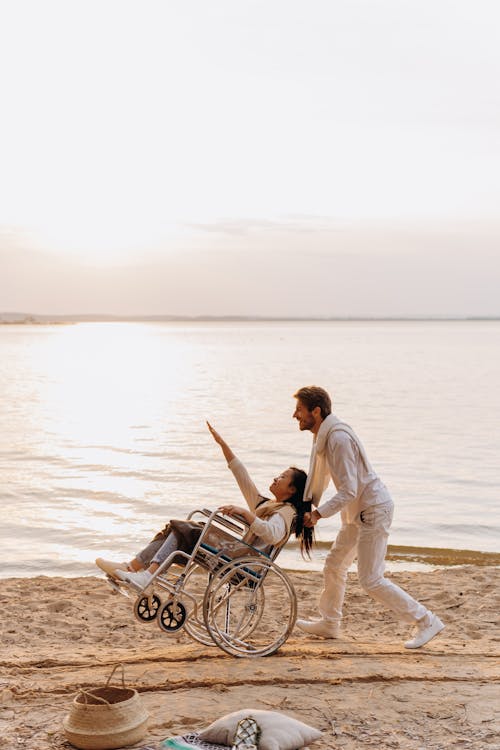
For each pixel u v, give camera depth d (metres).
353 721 4.56
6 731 4.40
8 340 195.50
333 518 14.51
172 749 4.07
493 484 18.56
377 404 38.97
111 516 15.16
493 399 41.69
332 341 164.50
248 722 4.10
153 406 39.69
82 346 147.12
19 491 17.75
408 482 18.89
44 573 11.25
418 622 6.30
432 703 4.84
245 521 6.05
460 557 12.11
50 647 6.79
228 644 5.87
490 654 6.32
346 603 8.66
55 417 35.09
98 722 4.14
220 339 190.12
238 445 25.59
